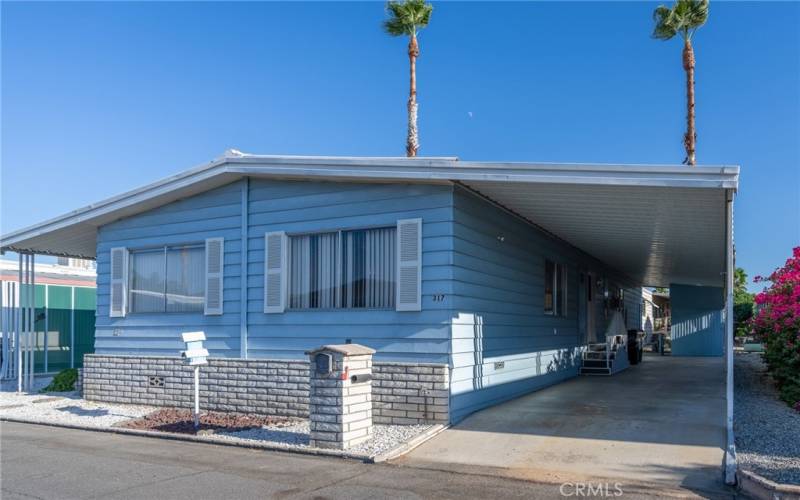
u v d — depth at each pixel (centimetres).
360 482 700
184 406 1221
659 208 951
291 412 1095
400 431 923
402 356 986
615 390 1259
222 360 1174
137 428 1030
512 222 1189
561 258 1487
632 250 1520
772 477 650
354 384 864
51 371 1964
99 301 1368
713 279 2089
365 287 1041
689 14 2180
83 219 1332
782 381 1159
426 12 2361
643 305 3225
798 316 1034
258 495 653
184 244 1252
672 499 635
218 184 1196
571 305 1566
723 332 2391
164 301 1281
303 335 1091
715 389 1253
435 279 970
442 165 915
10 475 741
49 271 2131
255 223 1155
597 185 810
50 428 1074
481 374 1046
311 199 1097
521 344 1224
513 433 893
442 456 807
